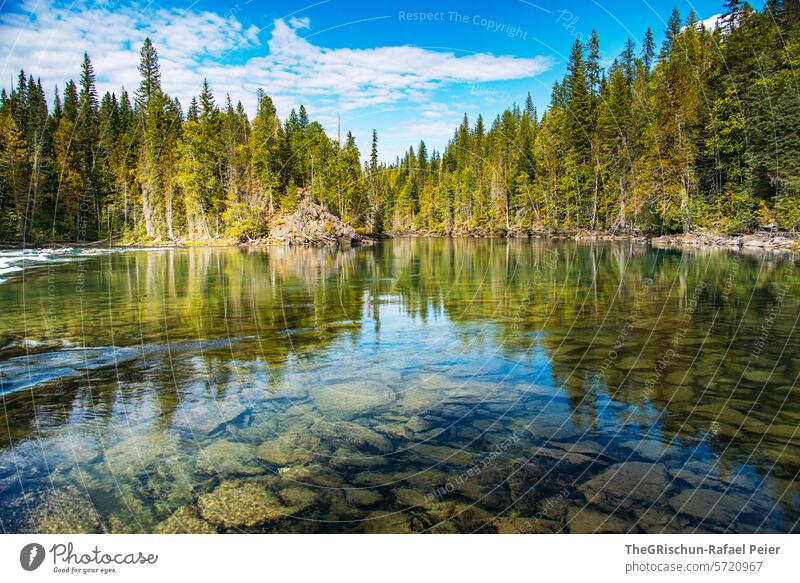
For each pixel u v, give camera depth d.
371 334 9.27
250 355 7.78
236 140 54.00
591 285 15.43
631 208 40.91
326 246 49.94
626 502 3.60
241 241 51.09
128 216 51.34
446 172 82.38
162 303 12.77
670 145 37.59
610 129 42.25
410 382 6.45
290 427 5.02
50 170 42.97
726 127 33.34
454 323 10.20
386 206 94.44
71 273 20.23
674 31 44.22
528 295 13.84
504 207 61.22
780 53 30.84
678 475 3.97
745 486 3.79
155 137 50.50
